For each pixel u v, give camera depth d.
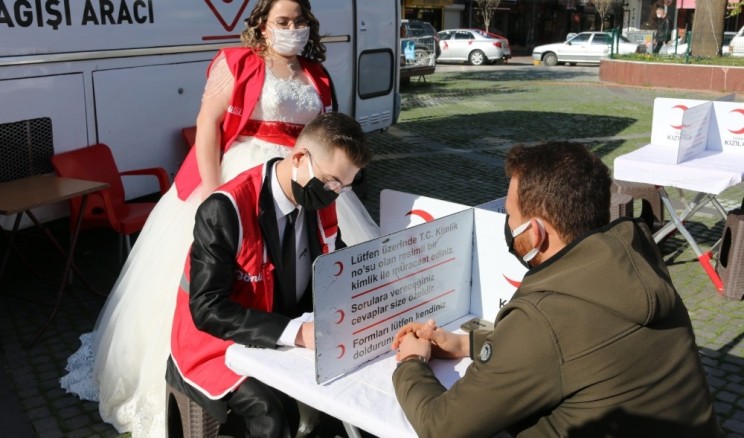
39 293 5.05
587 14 42.19
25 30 4.65
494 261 2.56
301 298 2.75
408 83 18.86
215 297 2.34
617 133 11.93
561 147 1.77
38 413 3.60
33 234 5.51
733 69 17.61
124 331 3.46
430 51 18.84
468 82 20.08
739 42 22.72
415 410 1.82
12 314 4.73
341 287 2.06
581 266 1.63
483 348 1.72
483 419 1.66
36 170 4.87
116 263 5.59
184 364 2.52
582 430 1.59
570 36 29.36
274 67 3.58
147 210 5.21
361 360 2.19
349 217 4.23
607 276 1.59
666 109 5.73
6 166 4.70
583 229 1.70
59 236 6.04
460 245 2.53
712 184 4.92
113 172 5.21
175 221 3.54
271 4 3.44
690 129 5.23
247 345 2.30
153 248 3.56
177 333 2.59
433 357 2.24
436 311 2.52
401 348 2.15
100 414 3.54
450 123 12.86
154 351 3.32
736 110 5.48
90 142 5.16
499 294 2.58
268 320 2.30
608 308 1.58
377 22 7.75
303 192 2.37
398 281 2.27
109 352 3.48
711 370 4.12
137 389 3.39
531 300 1.64
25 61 4.68
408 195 2.82
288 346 2.30
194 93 5.88
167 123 5.70
